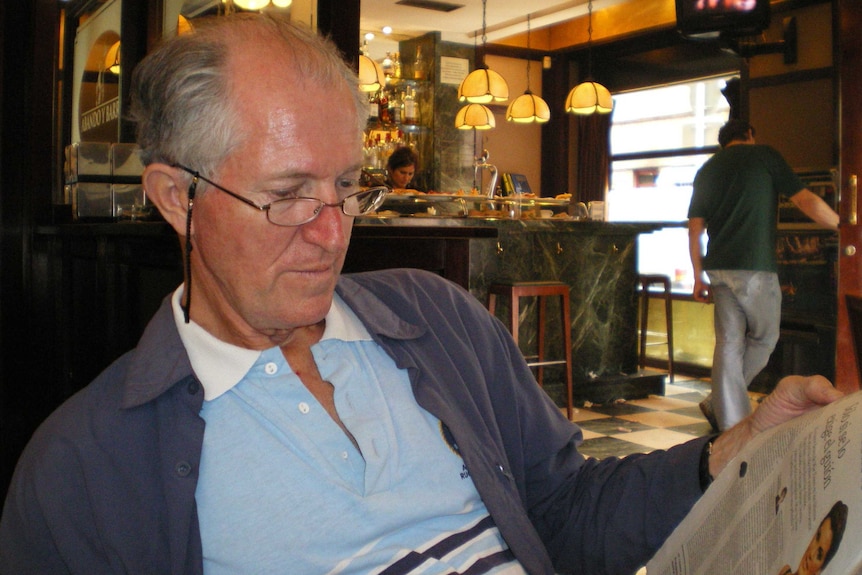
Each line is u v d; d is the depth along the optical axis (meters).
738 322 3.56
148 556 0.79
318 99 0.80
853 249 3.12
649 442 3.94
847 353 3.15
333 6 2.03
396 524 0.88
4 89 3.31
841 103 3.14
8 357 3.33
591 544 1.00
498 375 1.08
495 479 0.95
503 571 0.93
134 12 3.41
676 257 6.67
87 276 2.77
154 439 0.81
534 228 4.48
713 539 0.74
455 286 1.16
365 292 1.03
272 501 0.83
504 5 7.06
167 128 0.82
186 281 0.88
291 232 0.81
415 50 8.21
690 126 6.95
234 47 0.80
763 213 3.44
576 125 8.28
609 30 7.52
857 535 0.50
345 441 0.88
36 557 0.78
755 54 5.12
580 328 4.88
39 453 0.79
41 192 3.38
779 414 0.84
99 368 2.61
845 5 3.10
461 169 8.18
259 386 0.88
